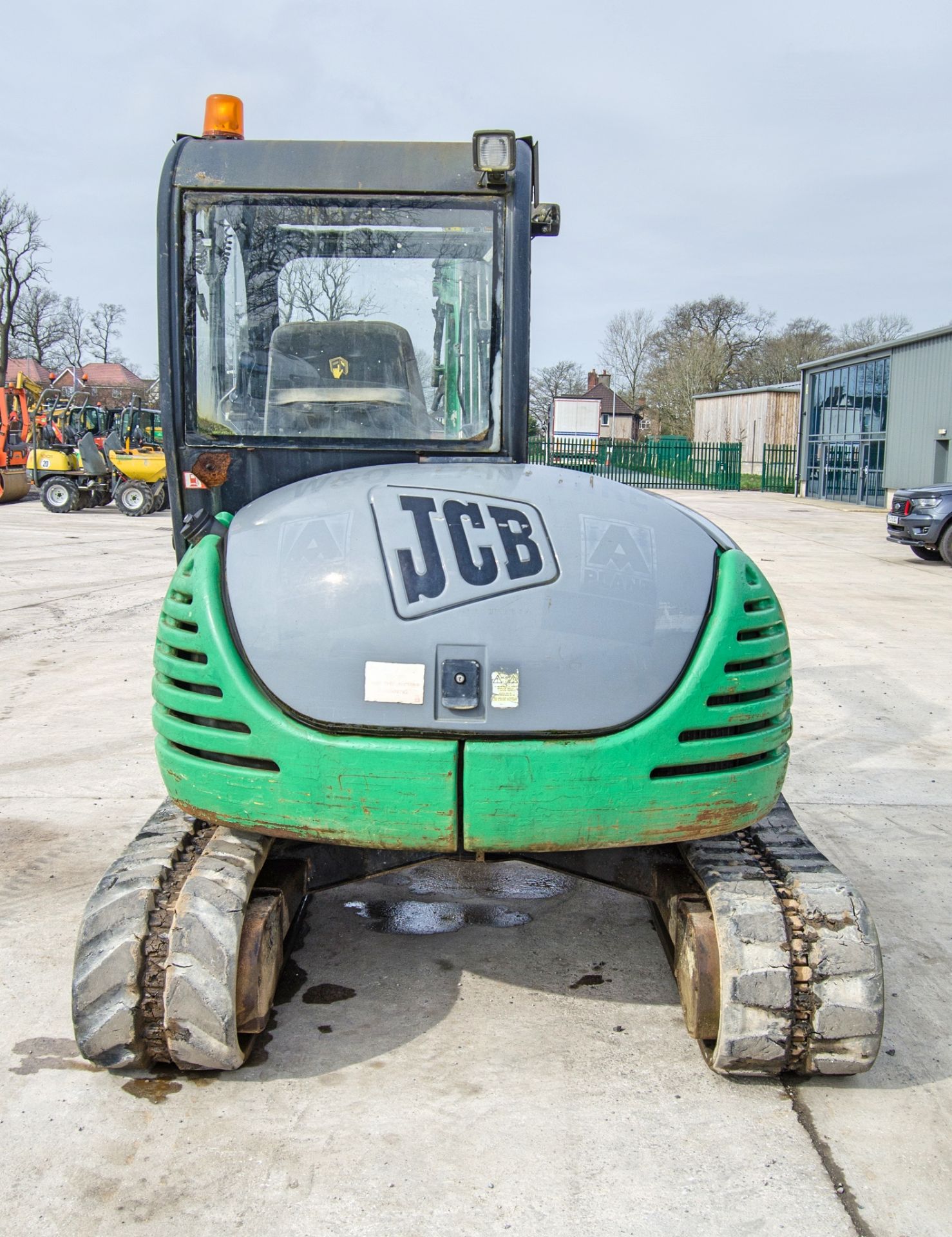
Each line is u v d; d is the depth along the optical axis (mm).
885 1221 2455
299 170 3270
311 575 2699
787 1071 2934
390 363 3311
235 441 3309
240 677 2662
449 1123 2783
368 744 2594
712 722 2678
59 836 4766
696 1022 2898
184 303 3301
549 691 2604
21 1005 3326
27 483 26984
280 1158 2643
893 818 5184
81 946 2840
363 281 3312
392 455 3279
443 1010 3375
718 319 70438
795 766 5961
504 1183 2559
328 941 3855
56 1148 2670
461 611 2617
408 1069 3031
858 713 7062
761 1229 2422
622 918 4074
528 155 3252
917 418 27875
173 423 3303
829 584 13062
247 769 2695
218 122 3484
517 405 3283
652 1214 2461
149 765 5777
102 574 13188
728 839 3158
